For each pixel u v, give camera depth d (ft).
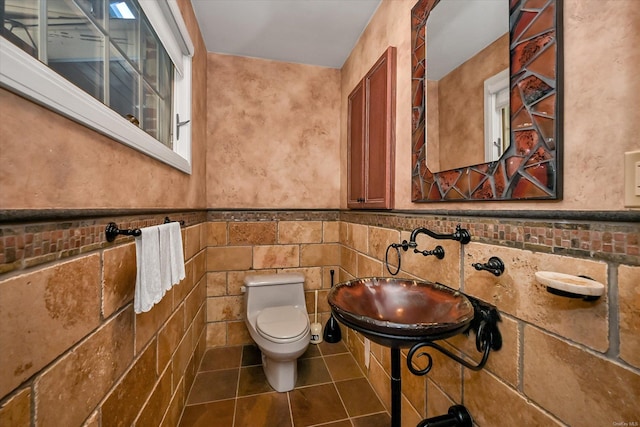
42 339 1.84
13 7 1.86
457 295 3.06
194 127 5.81
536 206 2.43
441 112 3.75
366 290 3.70
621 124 1.84
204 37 6.64
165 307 4.08
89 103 2.31
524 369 2.52
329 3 5.57
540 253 2.38
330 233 7.97
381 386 5.32
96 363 2.42
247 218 7.43
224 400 5.29
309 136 7.90
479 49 3.10
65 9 2.35
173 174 4.54
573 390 2.12
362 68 6.47
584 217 2.04
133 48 3.60
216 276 7.25
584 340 2.05
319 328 7.53
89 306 2.34
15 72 1.61
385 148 5.04
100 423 2.45
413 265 4.34
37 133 1.82
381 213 5.41
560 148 2.22
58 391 1.98
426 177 4.03
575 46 2.12
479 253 3.05
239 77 7.40
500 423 2.75
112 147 2.73
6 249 1.59
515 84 2.60
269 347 5.33
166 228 3.35
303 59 7.63
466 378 3.21
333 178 8.03
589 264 2.02
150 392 3.52
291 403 5.23
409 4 4.53
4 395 1.57
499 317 2.79
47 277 1.89
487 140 2.97
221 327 7.30
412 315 3.37
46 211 1.86
